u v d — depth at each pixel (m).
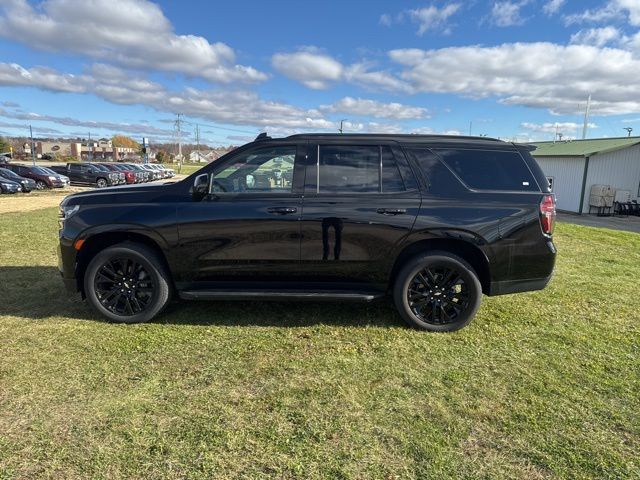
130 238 4.29
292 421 2.71
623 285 5.92
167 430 2.59
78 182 34.66
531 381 3.25
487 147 4.25
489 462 2.37
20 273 5.95
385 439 2.55
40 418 2.68
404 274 4.12
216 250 4.13
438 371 3.39
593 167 21.14
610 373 3.39
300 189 4.14
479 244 4.05
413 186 4.14
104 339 3.86
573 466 2.35
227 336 3.97
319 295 4.16
